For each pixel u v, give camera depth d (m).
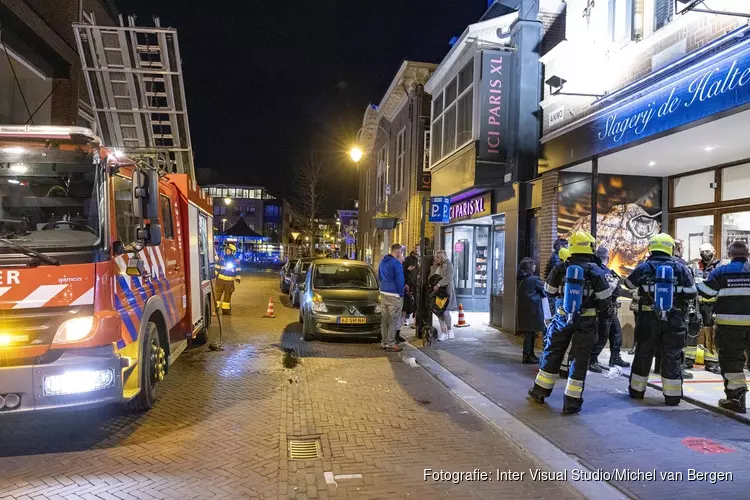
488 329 12.24
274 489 4.02
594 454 4.79
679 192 9.72
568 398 5.94
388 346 9.77
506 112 11.59
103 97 9.93
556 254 8.62
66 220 4.66
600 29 9.04
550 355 6.29
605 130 8.27
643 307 6.32
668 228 9.94
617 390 6.88
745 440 5.12
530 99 11.02
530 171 10.99
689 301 6.23
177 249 7.65
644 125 7.32
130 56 9.59
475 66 11.97
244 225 50.28
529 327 8.32
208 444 4.91
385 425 5.59
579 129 9.02
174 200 7.57
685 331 6.21
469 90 13.01
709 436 5.22
